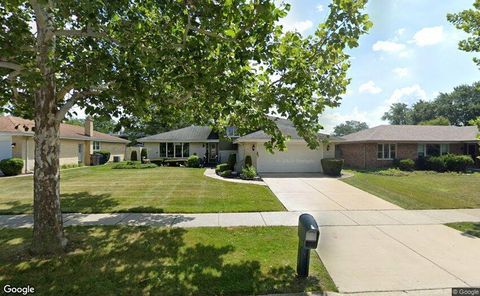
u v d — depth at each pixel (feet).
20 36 15.94
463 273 14.88
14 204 30.86
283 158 64.64
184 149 93.97
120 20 15.06
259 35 13.57
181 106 22.17
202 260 15.99
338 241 19.86
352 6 13.53
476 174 64.54
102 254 16.75
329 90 17.33
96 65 15.21
